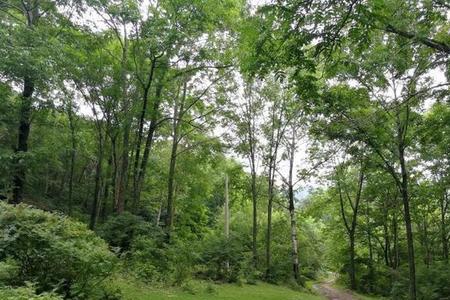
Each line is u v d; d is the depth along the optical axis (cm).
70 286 760
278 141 2786
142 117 2038
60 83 1661
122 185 2155
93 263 789
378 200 3306
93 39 2030
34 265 755
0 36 1368
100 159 2444
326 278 4747
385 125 1584
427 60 1220
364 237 3716
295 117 2630
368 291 3181
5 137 1920
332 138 1697
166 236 1873
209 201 5241
